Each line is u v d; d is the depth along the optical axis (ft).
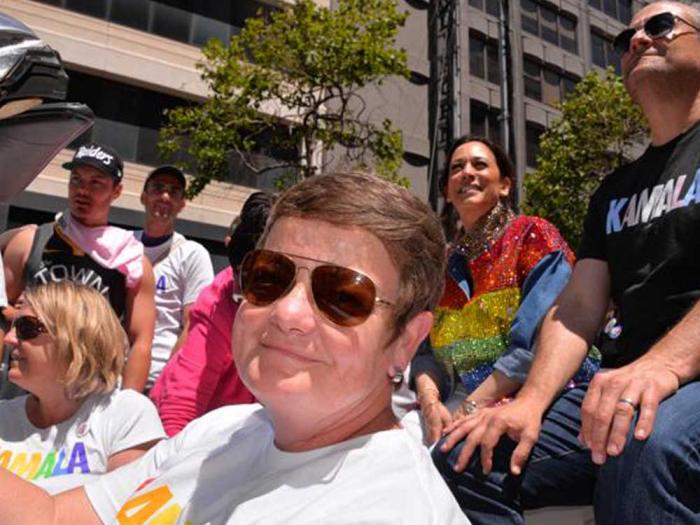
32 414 8.00
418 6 64.90
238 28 51.42
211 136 39.04
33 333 7.57
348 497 3.58
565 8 72.33
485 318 7.93
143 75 46.62
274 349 3.88
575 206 46.52
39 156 4.23
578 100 47.34
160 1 48.55
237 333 4.09
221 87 40.04
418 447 3.95
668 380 5.03
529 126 67.26
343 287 3.84
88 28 45.47
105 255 10.51
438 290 4.26
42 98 4.04
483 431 6.00
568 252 7.86
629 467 5.02
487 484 5.98
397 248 3.97
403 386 8.35
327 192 4.00
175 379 9.04
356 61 39.19
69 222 10.66
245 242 8.77
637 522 4.90
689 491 4.86
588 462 6.06
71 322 7.63
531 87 68.13
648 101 6.47
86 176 10.57
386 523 3.33
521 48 67.15
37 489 4.64
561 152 47.03
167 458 4.72
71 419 7.79
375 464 3.73
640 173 6.53
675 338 5.32
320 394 3.84
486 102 64.34
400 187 4.17
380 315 3.93
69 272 10.35
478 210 8.63
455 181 8.85
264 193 9.22
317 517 3.51
